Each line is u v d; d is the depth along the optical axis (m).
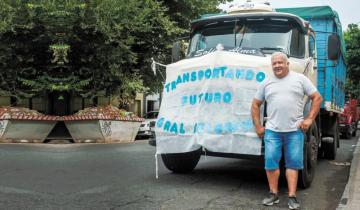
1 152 12.38
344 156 13.21
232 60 7.35
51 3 16.55
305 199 7.04
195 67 7.64
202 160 11.38
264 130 6.79
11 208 6.04
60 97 18.20
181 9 23.06
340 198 7.17
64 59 16.42
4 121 16.58
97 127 17.58
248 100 7.16
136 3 19.30
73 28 17.75
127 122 18.72
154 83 22.72
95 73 19.20
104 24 17.86
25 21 17.28
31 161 10.49
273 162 6.49
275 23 8.35
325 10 10.87
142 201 6.54
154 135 8.90
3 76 18.48
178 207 6.23
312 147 7.95
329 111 10.69
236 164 10.70
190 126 7.53
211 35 8.79
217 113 7.36
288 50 8.08
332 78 10.73
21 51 18.34
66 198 6.65
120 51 19.11
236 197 6.96
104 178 8.35
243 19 8.52
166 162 8.95
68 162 10.46
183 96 7.70
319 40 10.37
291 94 6.45
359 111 29.95
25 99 19.41
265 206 6.43
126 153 12.72
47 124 17.02
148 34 21.28
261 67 7.17
